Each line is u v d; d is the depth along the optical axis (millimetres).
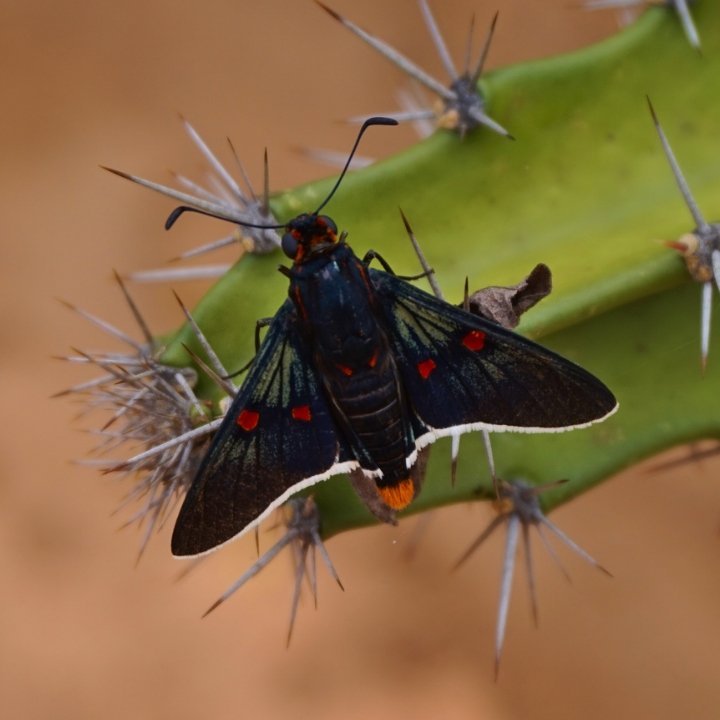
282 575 479
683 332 370
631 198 377
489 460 356
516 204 375
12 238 536
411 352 352
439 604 474
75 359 369
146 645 473
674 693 460
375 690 464
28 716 465
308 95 554
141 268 535
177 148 546
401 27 559
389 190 371
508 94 374
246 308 364
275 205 367
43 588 481
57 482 497
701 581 475
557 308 360
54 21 562
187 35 562
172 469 356
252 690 466
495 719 460
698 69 381
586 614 471
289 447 350
